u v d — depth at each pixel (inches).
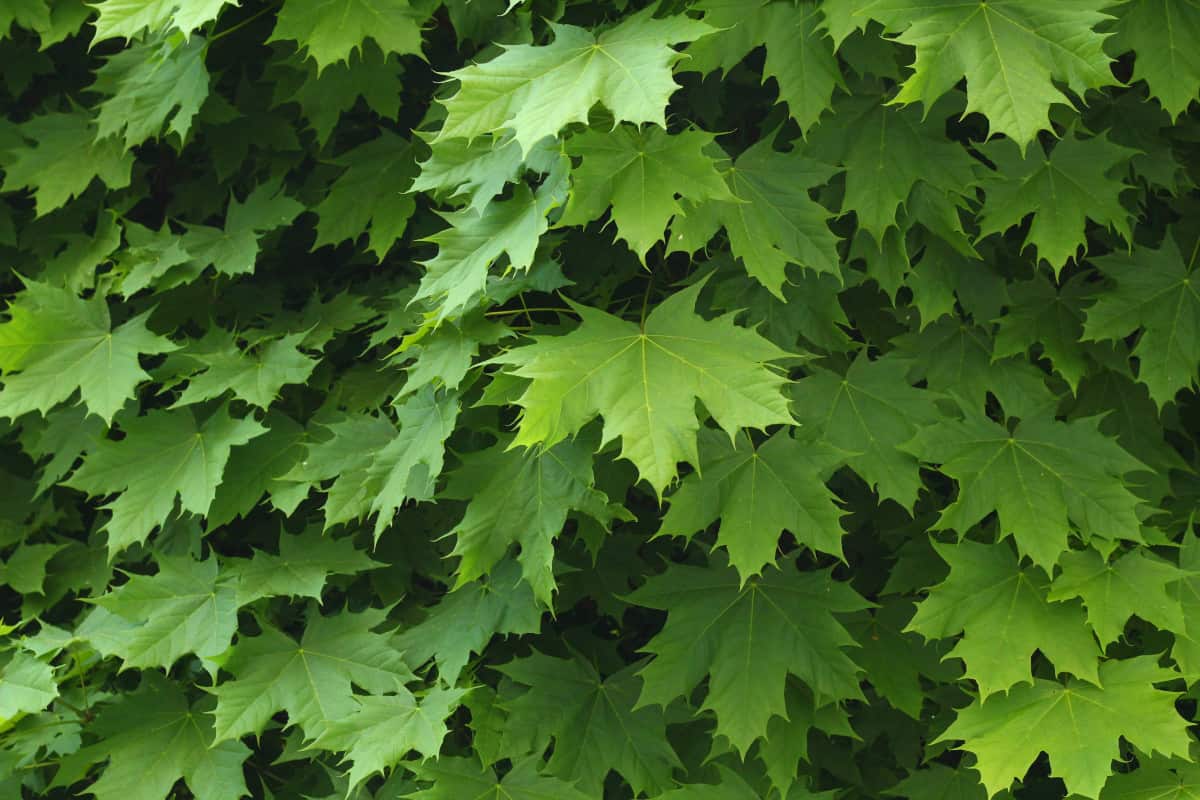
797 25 85.6
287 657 96.3
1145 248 95.2
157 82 104.0
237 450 101.1
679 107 103.3
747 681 87.8
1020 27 72.1
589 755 93.4
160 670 105.3
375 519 107.9
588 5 95.7
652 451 71.0
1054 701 84.7
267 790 104.7
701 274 96.6
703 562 105.6
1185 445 111.3
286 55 107.6
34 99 122.0
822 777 106.3
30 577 110.7
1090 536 84.4
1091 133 99.5
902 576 99.1
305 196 113.4
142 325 99.7
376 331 109.6
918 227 95.2
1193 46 88.1
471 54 106.2
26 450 114.3
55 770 110.0
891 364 90.8
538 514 85.0
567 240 100.8
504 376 79.5
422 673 100.7
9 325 97.1
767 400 71.2
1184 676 84.0
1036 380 96.6
